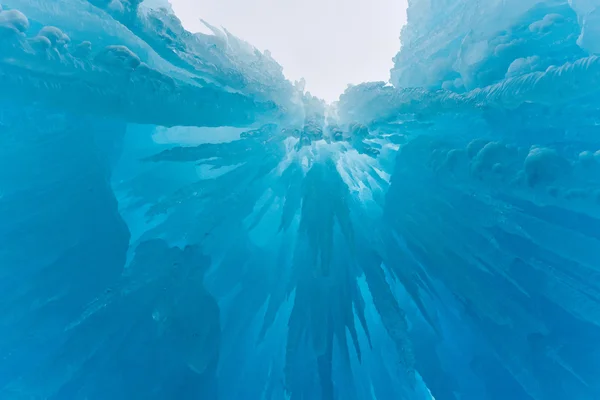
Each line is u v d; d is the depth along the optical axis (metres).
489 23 6.95
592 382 4.89
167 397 5.00
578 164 5.02
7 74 4.43
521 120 6.02
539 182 5.06
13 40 4.39
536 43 6.34
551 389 5.04
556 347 5.18
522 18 6.73
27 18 5.06
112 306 5.19
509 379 5.45
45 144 5.47
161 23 5.94
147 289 5.43
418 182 6.74
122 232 5.75
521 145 6.00
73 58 4.82
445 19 8.41
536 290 5.45
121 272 5.57
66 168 5.54
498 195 5.77
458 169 5.98
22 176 5.21
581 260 4.99
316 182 6.90
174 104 5.58
